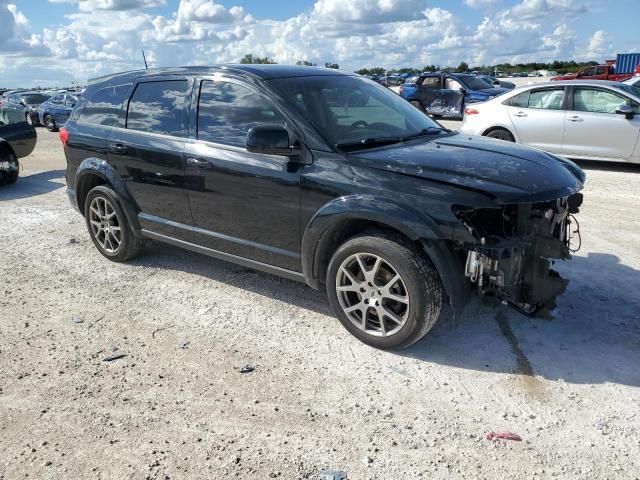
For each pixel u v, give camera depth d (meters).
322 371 3.50
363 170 3.55
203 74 4.54
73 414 3.11
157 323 4.20
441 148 3.92
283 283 4.92
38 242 6.27
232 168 4.14
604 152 9.68
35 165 12.13
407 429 2.94
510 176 3.38
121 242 5.33
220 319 4.25
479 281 3.33
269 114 4.04
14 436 2.94
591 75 33.34
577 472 2.61
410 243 3.44
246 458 2.74
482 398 3.20
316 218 3.71
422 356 3.65
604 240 5.85
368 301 3.68
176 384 3.39
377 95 4.72
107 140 5.16
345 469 2.66
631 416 3.00
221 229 4.42
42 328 4.14
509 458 2.71
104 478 2.62
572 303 4.33
